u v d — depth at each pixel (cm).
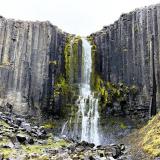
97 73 4481
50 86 4225
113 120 3959
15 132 2612
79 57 4534
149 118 3659
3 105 3903
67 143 2794
